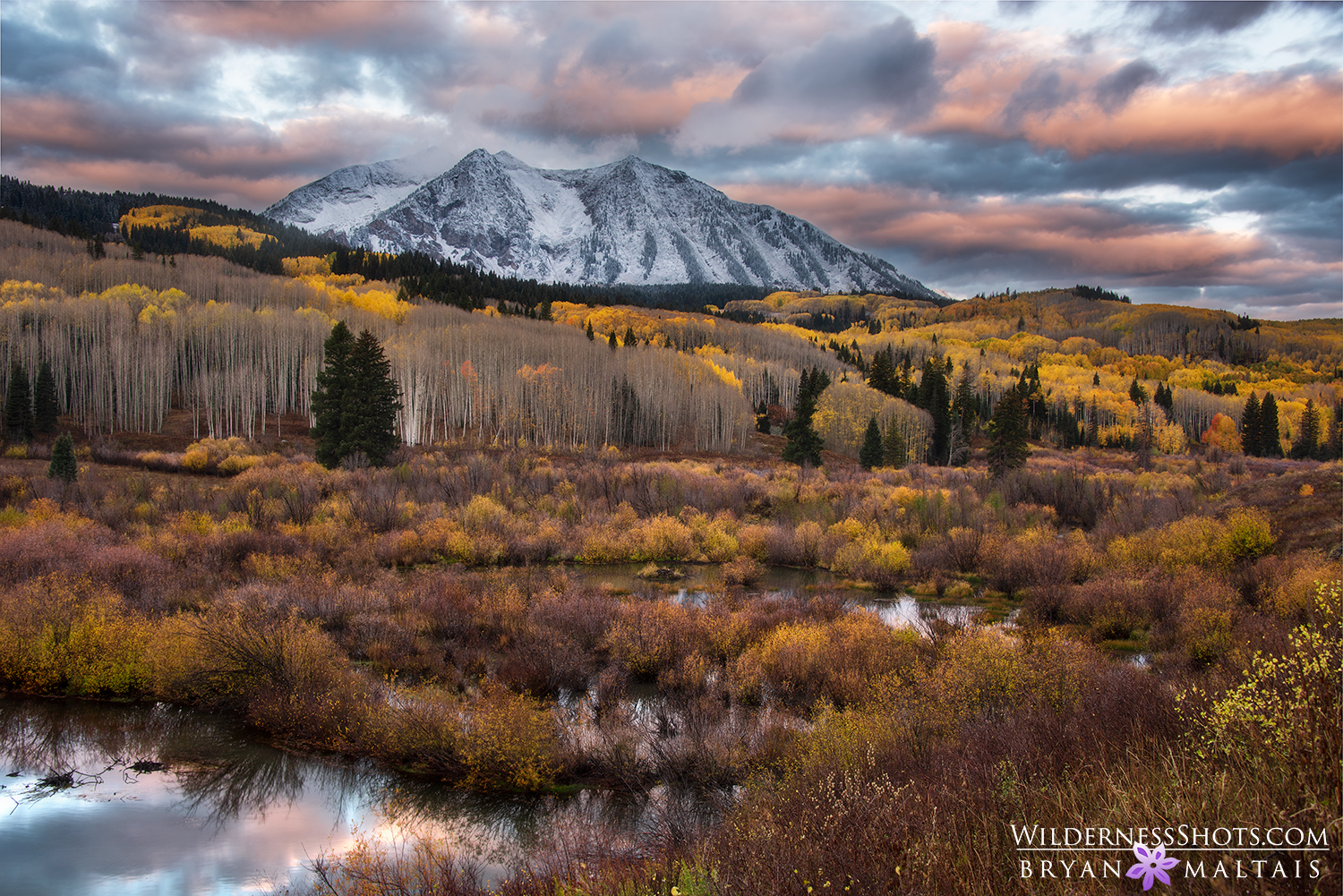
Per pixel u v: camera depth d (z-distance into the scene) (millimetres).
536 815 12594
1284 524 29828
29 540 26516
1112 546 33406
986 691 13039
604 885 7492
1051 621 24953
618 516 45000
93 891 10531
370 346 58562
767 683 18078
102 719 16422
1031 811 6039
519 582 29500
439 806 12992
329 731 15281
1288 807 4160
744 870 5926
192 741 15484
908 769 9234
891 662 17062
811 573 37062
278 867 11055
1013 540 36562
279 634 17562
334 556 32500
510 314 189750
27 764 14398
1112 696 9664
